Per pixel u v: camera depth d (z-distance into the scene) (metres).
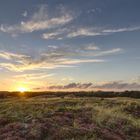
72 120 22.27
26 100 40.66
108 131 20.08
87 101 38.09
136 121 25.97
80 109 27.66
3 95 68.88
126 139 19.84
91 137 18.14
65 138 17.70
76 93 72.62
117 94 74.06
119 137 19.41
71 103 34.53
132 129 22.64
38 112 25.02
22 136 17.83
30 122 21.25
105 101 39.31
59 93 70.56
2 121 21.78
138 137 21.06
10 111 26.06
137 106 34.38
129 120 25.38
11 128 19.45
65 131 18.52
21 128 19.34
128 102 37.94
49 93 71.88
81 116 24.06
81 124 21.06
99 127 20.88
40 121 21.14
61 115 24.02
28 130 18.78
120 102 38.44
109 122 23.20
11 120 22.09
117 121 24.17
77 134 18.28
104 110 27.86
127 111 32.19
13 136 17.69
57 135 18.02
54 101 36.12
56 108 27.77
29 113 24.66
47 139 17.75
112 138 18.69
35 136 17.80
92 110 27.62
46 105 31.05
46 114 24.25
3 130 19.27
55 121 21.30
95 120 23.03
